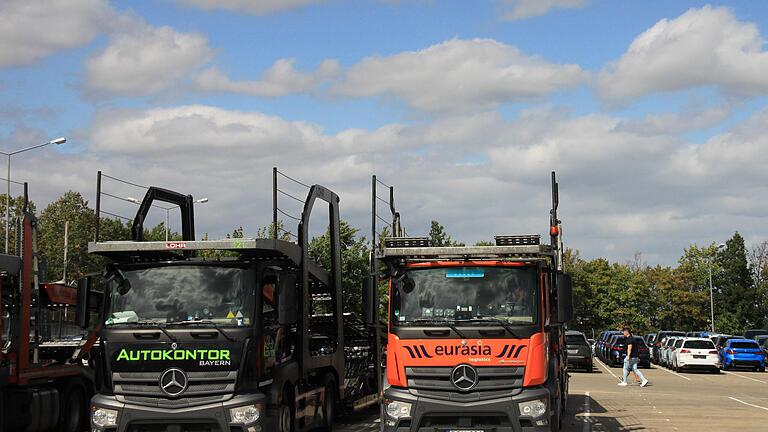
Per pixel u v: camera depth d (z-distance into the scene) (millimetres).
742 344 43812
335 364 16234
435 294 12828
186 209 16938
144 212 15648
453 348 12453
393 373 12641
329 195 16266
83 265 67000
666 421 18266
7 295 14742
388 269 13406
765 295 105875
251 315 12438
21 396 14977
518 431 12164
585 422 18016
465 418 12281
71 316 17078
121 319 12430
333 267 16547
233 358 12156
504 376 12336
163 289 12547
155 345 12211
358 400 17578
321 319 16500
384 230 19078
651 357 53156
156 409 12000
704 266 105125
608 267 102188
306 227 14492
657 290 107062
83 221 71188
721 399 24344
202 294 12500
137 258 12938
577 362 40188
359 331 18453
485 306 12688
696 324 106062
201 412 11945
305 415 14469
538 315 12609
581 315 102500
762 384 32219
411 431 12344
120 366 12219
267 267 13023
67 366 16281
